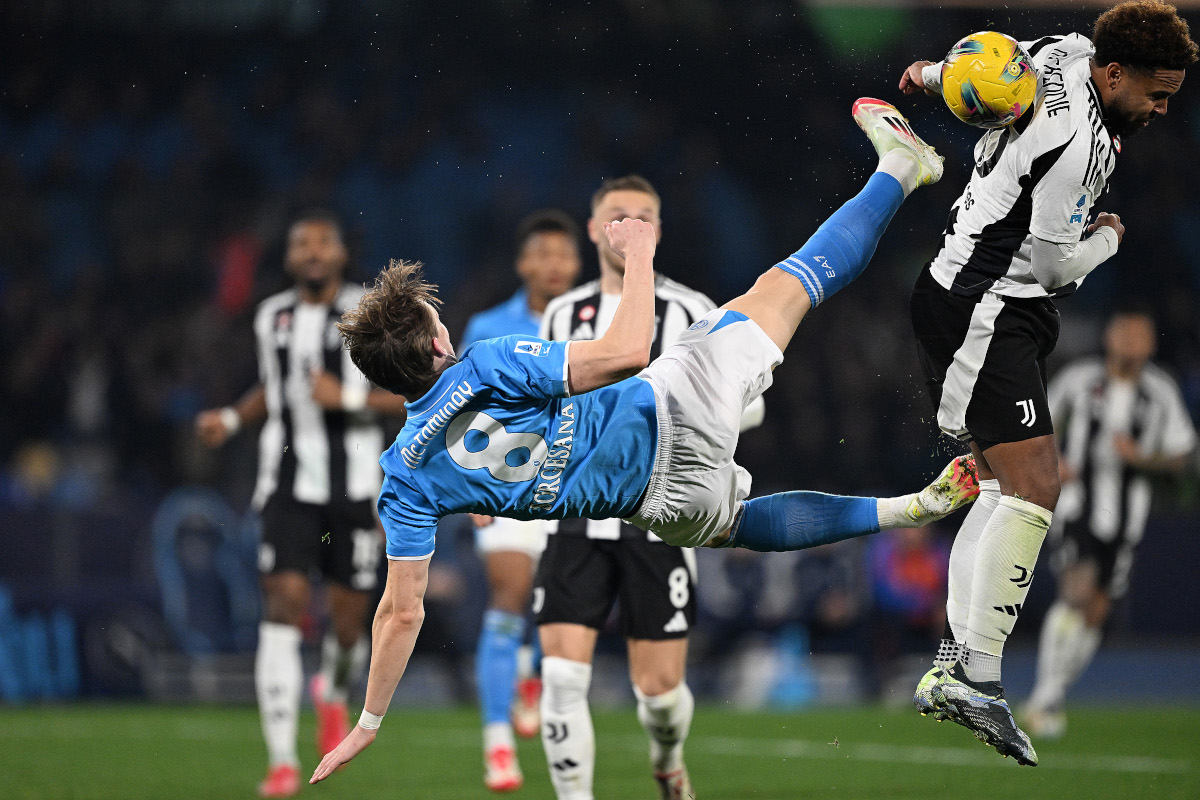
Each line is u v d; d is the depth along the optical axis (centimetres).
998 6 4616
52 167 5666
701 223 5294
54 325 4903
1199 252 5309
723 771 2145
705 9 5603
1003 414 1281
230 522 3566
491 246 5403
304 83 5856
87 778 2114
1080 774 2044
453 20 5841
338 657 2267
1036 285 1272
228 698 3447
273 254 5200
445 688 3550
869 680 3478
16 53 5869
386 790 2003
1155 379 2884
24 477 4091
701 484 1268
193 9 5928
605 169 5528
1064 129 1211
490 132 5722
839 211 1365
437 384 1200
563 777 1593
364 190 5556
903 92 1354
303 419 2194
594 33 5741
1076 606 2750
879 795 1880
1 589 3356
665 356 1295
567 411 1220
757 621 3509
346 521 2198
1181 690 3628
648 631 1603
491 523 1952
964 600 1347
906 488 4603
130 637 3450
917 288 1340
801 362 4694
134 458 4612
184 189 5481
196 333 4947
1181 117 5278
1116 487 2841
